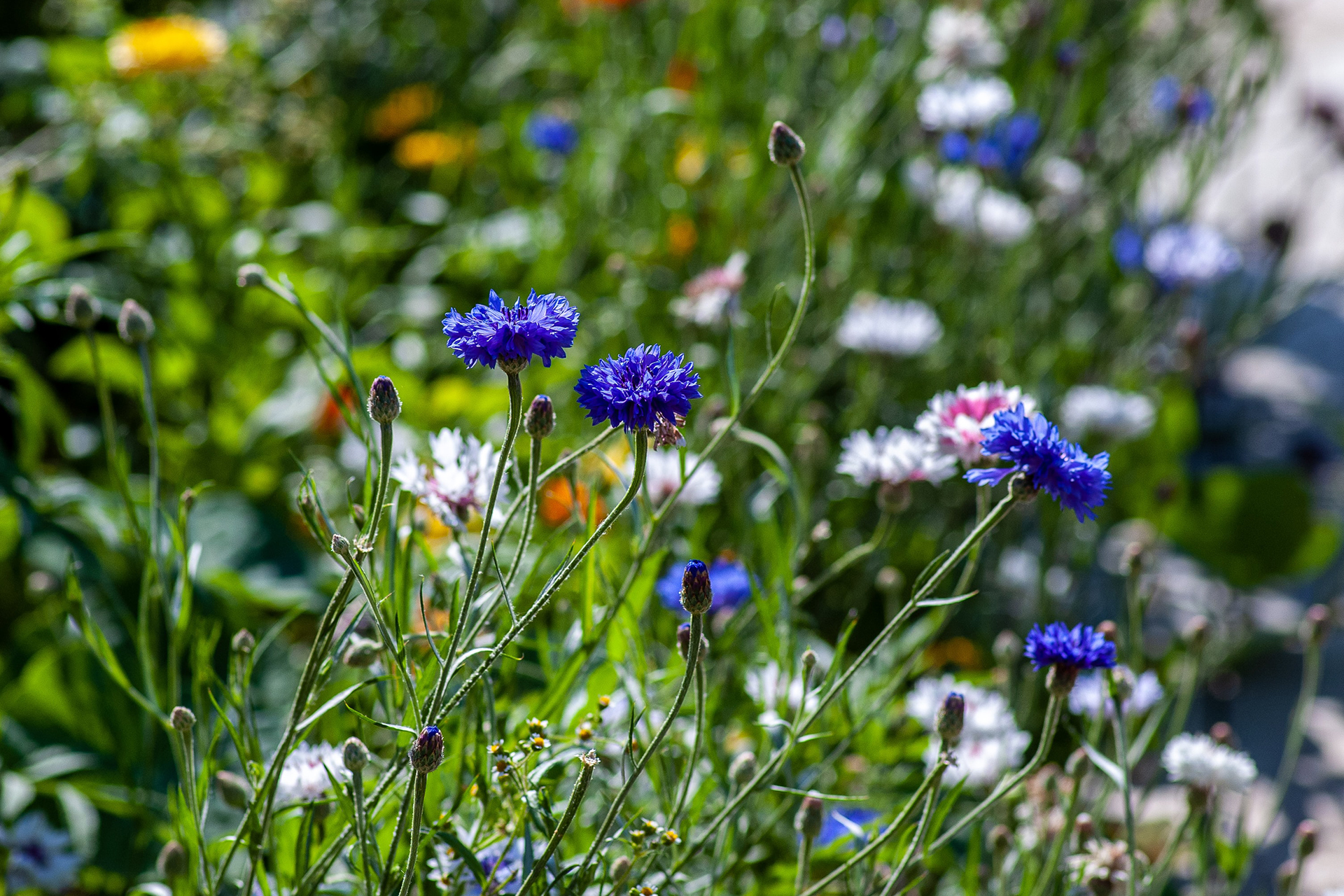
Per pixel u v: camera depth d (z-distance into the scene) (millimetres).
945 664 1921
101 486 2006
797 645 1488
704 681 1258
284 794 1291
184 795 1304
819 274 2080
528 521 1204
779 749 1389
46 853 1436
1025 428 1207
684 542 1547
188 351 2107
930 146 2162
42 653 1589
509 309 1167
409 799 1238
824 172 2180
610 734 1352
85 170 2398
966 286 2291
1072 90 2346
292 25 2998
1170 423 2277
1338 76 4598
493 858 1280
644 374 1166
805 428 1668
